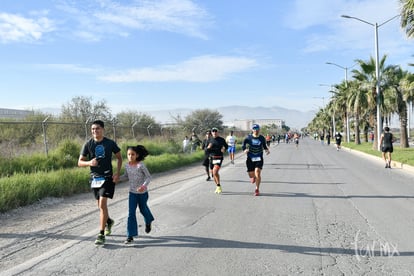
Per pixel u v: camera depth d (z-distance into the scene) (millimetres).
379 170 17797
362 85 35375
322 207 8922
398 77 35000
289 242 6109
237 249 5754
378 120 31047
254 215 8047
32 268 4984
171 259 5316
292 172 16891
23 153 16062
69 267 5020
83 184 11625
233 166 20250
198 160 24547
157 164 17469
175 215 8039
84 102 33875
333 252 5621
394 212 8359
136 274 4777
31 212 8477
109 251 5668
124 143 22203
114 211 8492
